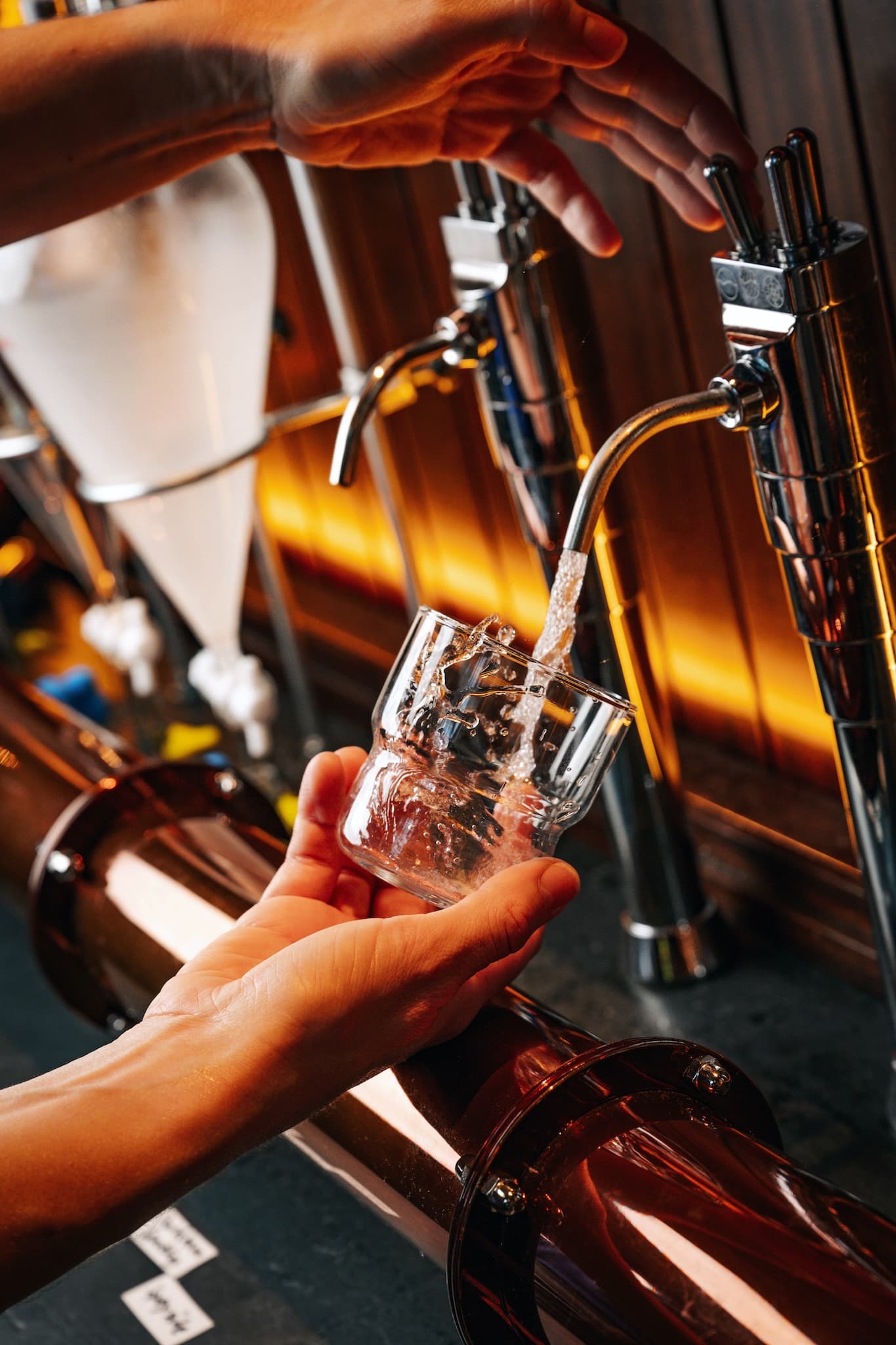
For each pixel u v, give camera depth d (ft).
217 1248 2.48
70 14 2.50
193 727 4.27
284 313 4.07
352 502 4.14
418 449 3.70
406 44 1.69
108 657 4.13
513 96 2.03
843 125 2.20
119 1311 2.37
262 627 4.67
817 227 1.62
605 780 2.75
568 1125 1.59
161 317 2.60
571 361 2.30
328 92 1.82
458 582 3.85
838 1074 2.50
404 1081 1.74
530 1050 1.72
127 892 2.54
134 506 3.00
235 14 1.90
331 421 4.00
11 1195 1.32
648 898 2.82
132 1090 1.43
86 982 2.74
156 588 4.35
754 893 2.89
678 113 1.87
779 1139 1.76
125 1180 1.37
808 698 2.86
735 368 1.67
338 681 4.28
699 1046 1.71
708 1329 1.34
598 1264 1.45
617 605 2.58
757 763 3.09
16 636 5.13
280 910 1.79
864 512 1.75
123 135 2.02
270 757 4.03
